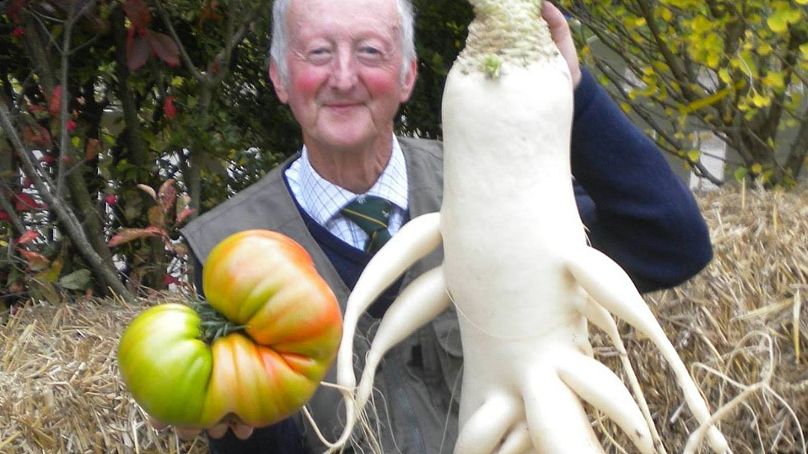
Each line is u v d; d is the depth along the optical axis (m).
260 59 3.22
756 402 1.79
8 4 2.56
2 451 1.67
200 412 1.14
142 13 2.55
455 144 1.17
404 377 1.50
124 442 1.73
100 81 3.00
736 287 1.89
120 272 2.97
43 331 2.06
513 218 1.16
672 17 2.98
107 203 2.92
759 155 3.20
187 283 2.47
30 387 1.78
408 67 1.52
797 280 1.92
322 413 1.49
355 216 1.55
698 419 1.19
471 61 1.16
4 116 2.43
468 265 1.18
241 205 1.59
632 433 1.20
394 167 1.60
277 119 3.29
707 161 4.76
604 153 1.40
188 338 1.15
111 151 3.03
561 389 1.20
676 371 1.20
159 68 2.93
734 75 3.00
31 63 2.78
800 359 1.86
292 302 1.15
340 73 1.40
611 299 1.17
